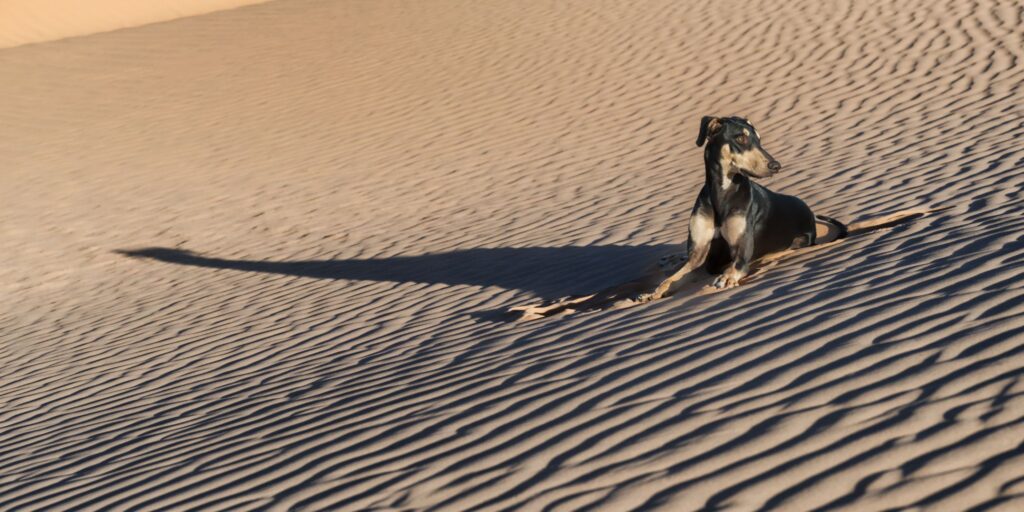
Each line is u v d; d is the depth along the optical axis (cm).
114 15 3089
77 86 2141
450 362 633
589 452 419
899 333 485
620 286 759
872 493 334
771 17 1880
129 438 609
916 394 405
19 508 506
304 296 959
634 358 536
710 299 653
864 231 799
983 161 1019
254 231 1260
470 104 1730
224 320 918
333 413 567
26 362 888
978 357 430
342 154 1566
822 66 1591
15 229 1378
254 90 1988
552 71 1827
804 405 418
